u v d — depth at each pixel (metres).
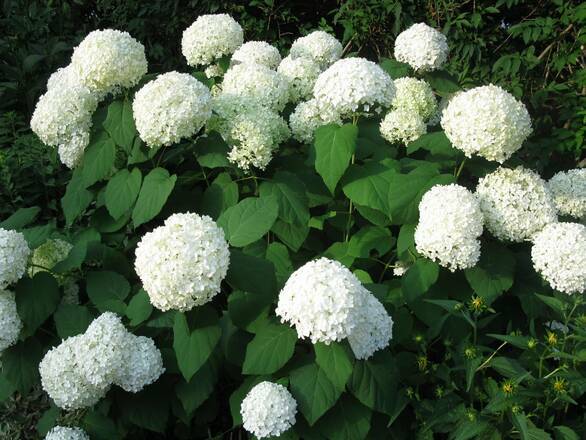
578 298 1.20
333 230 1.69
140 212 1.43
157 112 1.44
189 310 1.22
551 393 1.14
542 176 2.84
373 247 1.53
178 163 1.62
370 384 1.19
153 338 1.43
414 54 2.08
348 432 1.21
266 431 1.12
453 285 1.44
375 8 3.13
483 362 1.24
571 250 1.31
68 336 1.38
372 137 1.75
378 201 1.47
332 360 1.13
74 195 1.68
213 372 1.34
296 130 1.69
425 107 1.93
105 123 1.56
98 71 1.55
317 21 3.88
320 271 1.14
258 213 1.33
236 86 1.79
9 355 1.41
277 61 2.09
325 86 1.54
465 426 1.11
